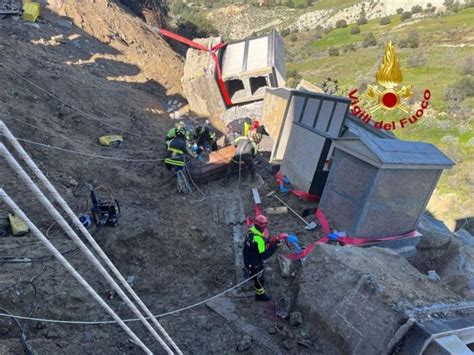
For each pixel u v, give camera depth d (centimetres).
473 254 953
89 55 1730
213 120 1631
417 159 756
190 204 1000
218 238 889
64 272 677
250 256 673
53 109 1261
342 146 803
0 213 783
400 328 538
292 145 1012
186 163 1080
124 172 1076
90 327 599
